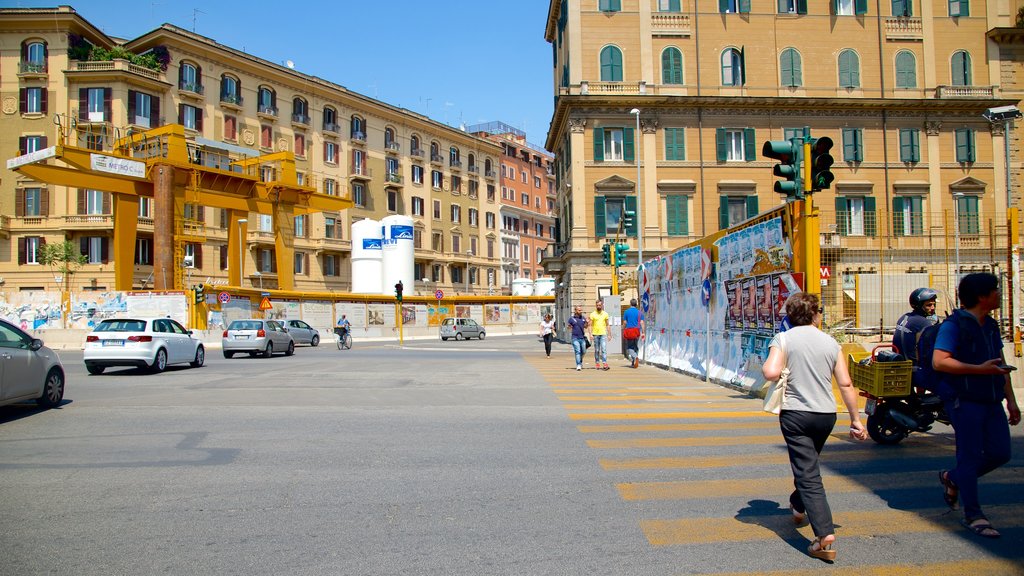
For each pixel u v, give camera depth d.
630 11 37.81
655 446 8.05
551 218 96.00
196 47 51.34
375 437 8.60
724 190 37.88
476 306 62.25
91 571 4.34
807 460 4.63
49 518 5.39
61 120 47.50
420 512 5.52
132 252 37.78
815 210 11.52
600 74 37.59
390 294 56.66
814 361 4.70
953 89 38.41
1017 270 14.12
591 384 15.26
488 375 17.44
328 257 61.81
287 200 43.66
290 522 5.27
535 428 9.29
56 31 48.06
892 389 8.09
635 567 4.38
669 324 19.86
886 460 7.45
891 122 38.56
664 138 37.81
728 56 38.16
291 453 7.66
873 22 38.69
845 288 17.89
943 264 19.02
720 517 5.39
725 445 8.11
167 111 49.62
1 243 48.44
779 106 37.78
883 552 4.66
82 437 8.60
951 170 38.56
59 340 36.16
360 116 64.94
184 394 13.08
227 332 26.64
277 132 57.25
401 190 68.69
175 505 5.72
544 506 5.67
